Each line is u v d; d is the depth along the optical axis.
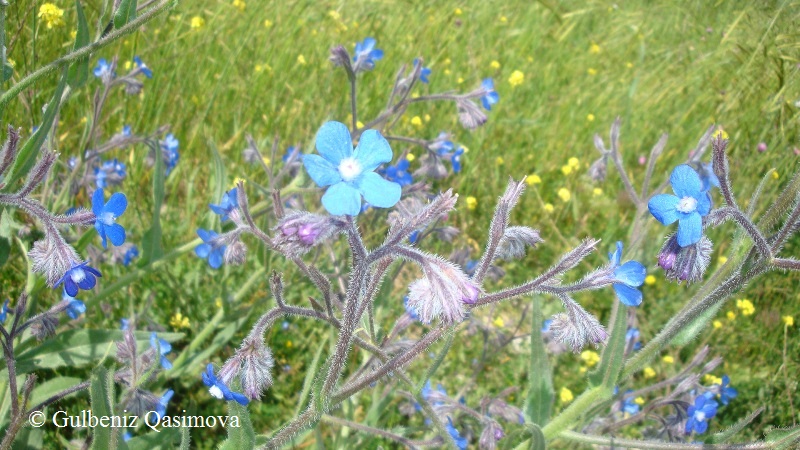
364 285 0.12
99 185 0.22
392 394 0.19
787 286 0.29
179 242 0.26
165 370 0.21
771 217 0.14
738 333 0.28
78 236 0.22
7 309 0.18
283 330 0.24
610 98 0.42
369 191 0.10
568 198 0.31
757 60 0.42
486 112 0.35
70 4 0.28
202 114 0.31
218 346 0.21
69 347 0.18
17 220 0.22
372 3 0.43
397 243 0.12
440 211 0.11
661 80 0.46
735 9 0.56
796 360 0.26
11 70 0.15
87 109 0.28
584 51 0.49
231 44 0.36
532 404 0.16
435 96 0.23
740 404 0.25
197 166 0.29
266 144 0.31
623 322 0.15
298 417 0.13
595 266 0.31
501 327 0.26
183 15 0.33
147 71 0.23
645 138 0.39
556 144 0.37
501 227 0.13
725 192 0.13
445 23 0.44
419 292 0.11
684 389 0.19
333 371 0.12
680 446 0.15
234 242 0.17
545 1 0.51
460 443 0.18
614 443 0.15
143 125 0.30
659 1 0.59
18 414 0.14
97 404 0.13
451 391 0.24
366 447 0.21
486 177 0.33
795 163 0.35
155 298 0.24
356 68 0.22
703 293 0.15
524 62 0.43
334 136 0.10
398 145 0.33
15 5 0.25
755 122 0.39
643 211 0.23
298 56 0.36
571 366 0.26
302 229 0.11
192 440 0.21
